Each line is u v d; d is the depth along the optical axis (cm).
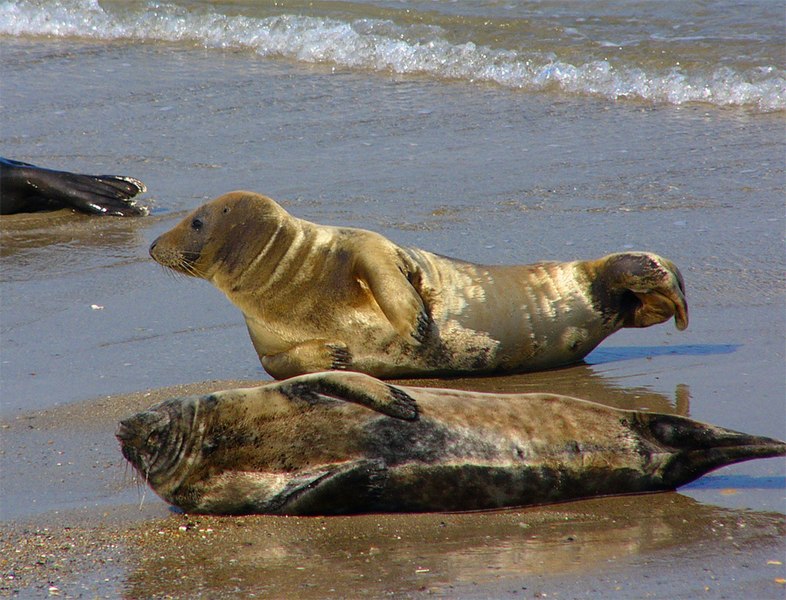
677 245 3434
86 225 4028
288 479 1947
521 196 3962
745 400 2386
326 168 4372
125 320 3119
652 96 5019
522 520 1900
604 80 5166
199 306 3209
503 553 1773
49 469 2200
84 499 2062
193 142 4766
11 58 6125
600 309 2711
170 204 4144
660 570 1689
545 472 1939
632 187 3988
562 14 5944
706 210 3728
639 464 1956
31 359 2858
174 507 2016
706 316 2947
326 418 1959
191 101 5306
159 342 2947
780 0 5931
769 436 2183
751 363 2611
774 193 3847
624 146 4444
